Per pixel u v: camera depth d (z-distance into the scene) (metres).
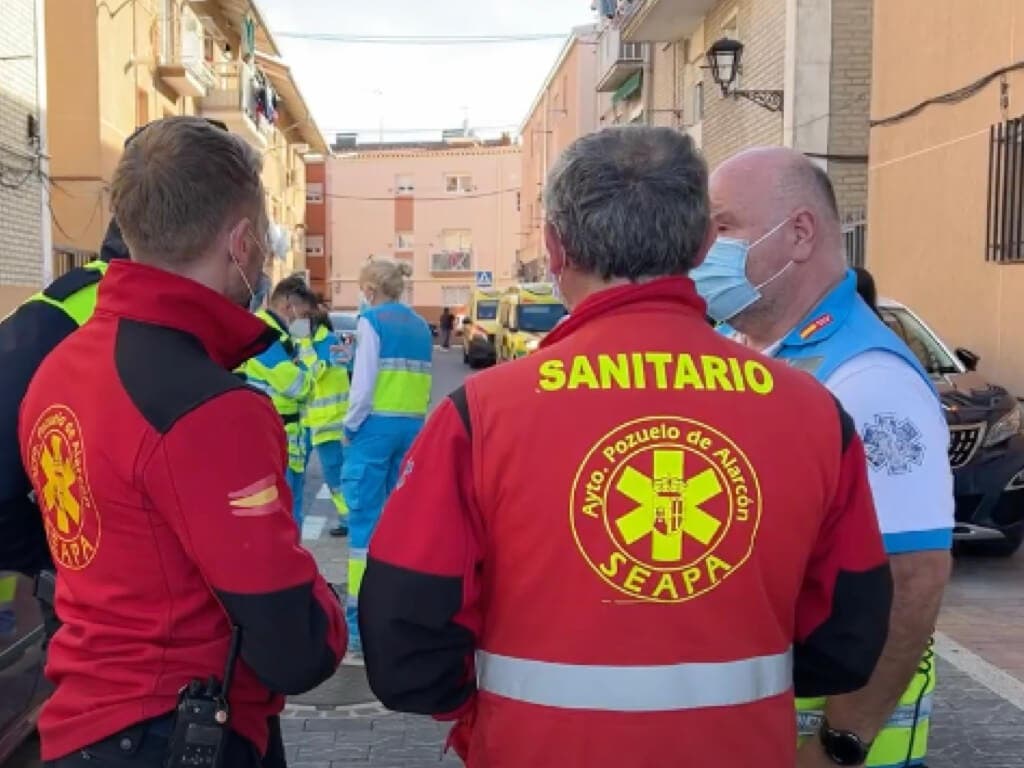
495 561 1.66
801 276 2.30
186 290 1.87
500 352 25.92
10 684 3.13
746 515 1.62
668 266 1.73
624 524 1.60
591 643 1.59
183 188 1.88
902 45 11.48
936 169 10.69
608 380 1.65
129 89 20.11
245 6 25.22
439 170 57.50
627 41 21.94
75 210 18.19
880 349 2.16
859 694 2.05
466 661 1.72
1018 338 9.05
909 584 2.03
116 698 1.80
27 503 2.20
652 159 1.71
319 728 4.42
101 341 1.88
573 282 1.79
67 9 18.03
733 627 1.62
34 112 13.94
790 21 14.08
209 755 1.78
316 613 1.88
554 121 46.56
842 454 1.74
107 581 1.83
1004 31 9.37
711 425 1.64
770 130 15.20
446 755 4.15
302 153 44.94
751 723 1.63
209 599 1.84
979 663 5.17
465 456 1.65
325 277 56.28
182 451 1.75
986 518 6.76
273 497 1.82
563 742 1.59
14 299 13.28
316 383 7.70
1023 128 8.97
